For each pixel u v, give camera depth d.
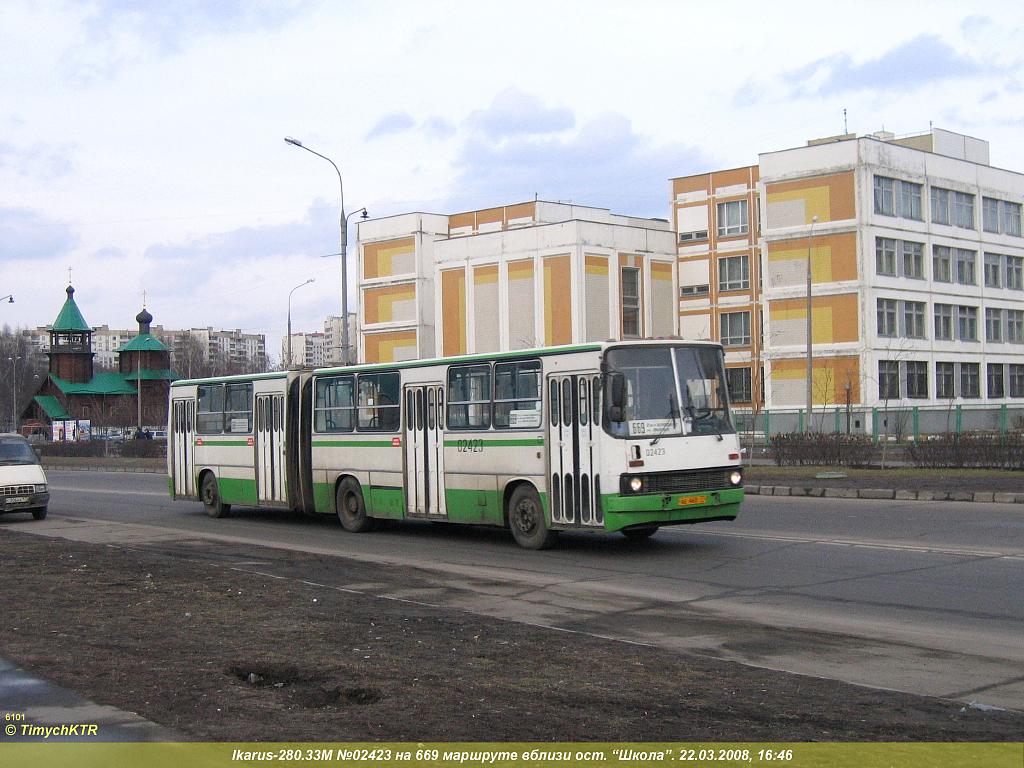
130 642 9.04
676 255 68.19
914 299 59.47
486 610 11.28
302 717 6.51
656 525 15.07
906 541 15.91
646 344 15.34
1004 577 12.41
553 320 63.31
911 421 54.22
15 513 27.44
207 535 20.25
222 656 8.42
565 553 15.95
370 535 19.58
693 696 7.07
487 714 6.58
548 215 74.31
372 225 76.94
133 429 96.12
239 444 23.00
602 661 8.22
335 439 20.33
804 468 32.16
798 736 6.12
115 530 21.52
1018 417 46.53
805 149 58.53
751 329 74.00
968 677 7.97
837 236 57.41
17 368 133.75
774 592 12.02
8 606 11.10
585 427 15.27
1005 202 67.19
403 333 75.00
